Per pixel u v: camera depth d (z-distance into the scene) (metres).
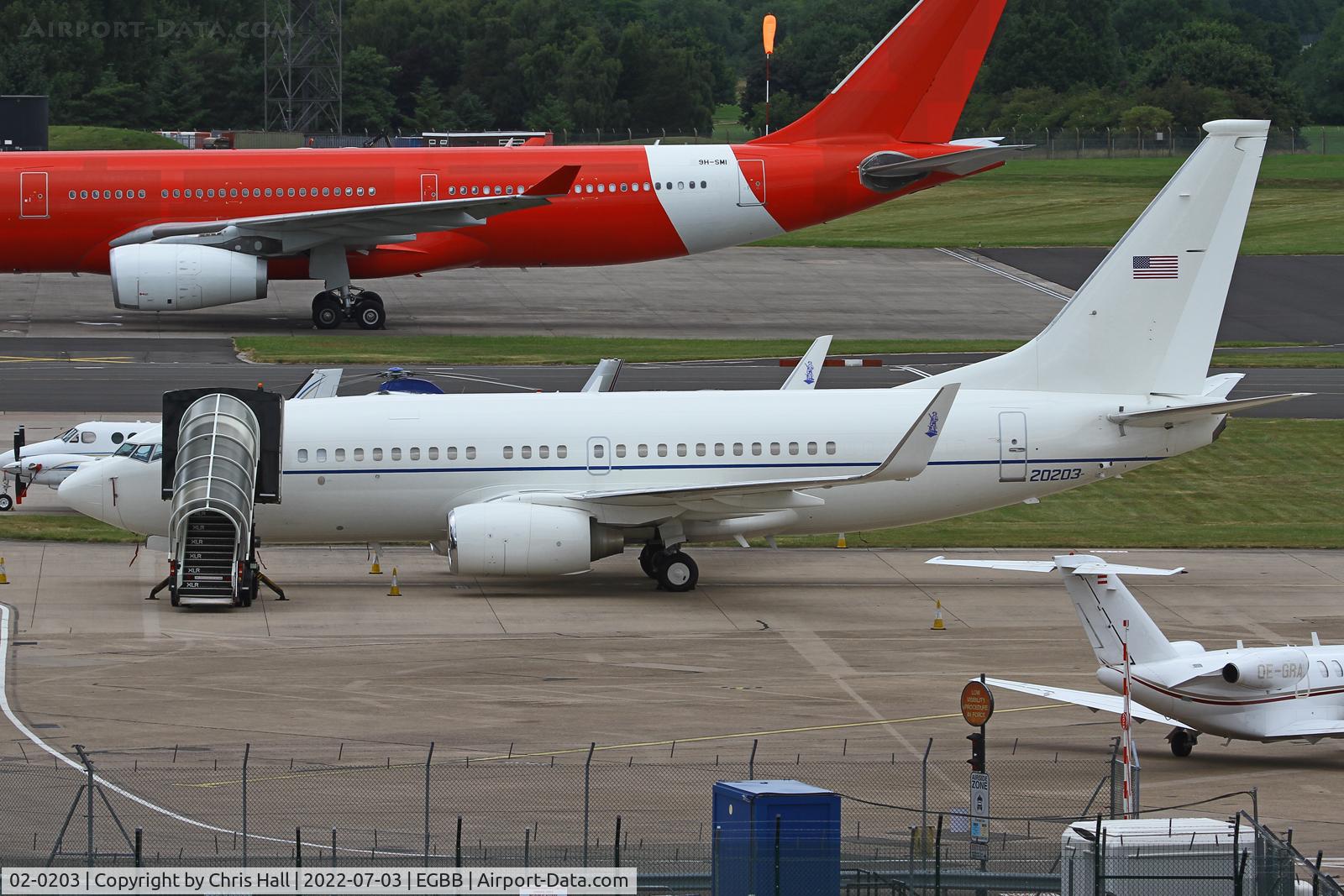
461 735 93.50
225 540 125.38
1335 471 181.38
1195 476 179.38
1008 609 129.12
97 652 110.56
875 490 132.50
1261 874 64.94
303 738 92.38
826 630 121.31
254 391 131.00
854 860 72.06
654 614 125.38
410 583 135.12
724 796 69.38
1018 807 82.38
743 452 132.00
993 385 136.62
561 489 131.00
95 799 80.62
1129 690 85.88
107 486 129.75
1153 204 135.38
